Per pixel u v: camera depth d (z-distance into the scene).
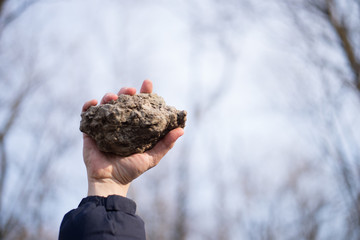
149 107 0.73
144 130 0.70
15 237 2.37
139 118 0.70
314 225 3.23
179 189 3.34
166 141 0.73
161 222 3.28
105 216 0.57
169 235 3.23
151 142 0.72
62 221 0.59
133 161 0.69
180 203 3.30
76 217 0.57
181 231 3.22
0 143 2.26
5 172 2.26
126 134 0.69
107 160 0.69
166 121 0.72
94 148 0.71
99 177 0.67
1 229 2.20
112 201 0.59
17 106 2.34
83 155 0.71
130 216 0.59
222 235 3.95
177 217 3.26
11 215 2.25
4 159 2.26
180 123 0.75
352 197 1.92
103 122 0.70
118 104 0.71
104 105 0.71
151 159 0.71
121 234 0.56
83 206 0.59
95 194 0.65
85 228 0.56
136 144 0.70
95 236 0.55
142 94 0.76
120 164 0.69
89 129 0.71
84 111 0.75
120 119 0.69
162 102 0.77
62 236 0.57
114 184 0.67
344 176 1.94
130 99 0.72
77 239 0.55
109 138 0.69
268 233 3.97
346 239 2.16
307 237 3.30
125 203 0.60
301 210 3.68
